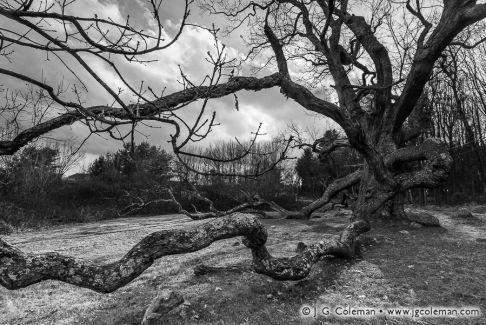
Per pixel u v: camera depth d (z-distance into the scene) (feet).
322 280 24.34
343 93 50.78
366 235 40.09
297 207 119.75
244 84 37.81
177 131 8.71
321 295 21.79
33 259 13.11
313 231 47.06
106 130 8.16
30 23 6.61
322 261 28.55
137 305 21.43
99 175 112.47
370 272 26.04
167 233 17.01
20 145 12.87
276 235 44.70
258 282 23.91
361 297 21.43
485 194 95.14
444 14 40.78
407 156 44.06
